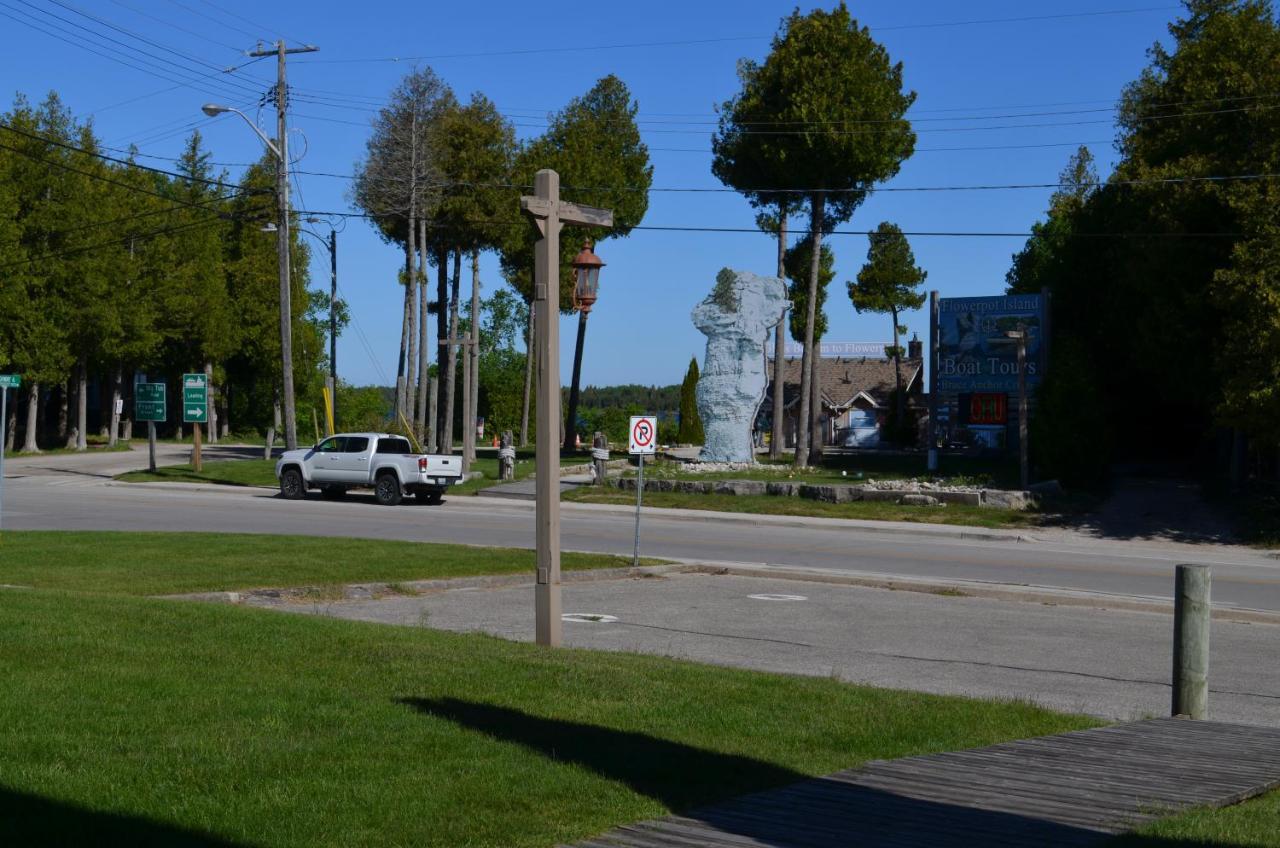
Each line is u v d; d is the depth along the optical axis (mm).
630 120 56344
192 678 8234
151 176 66062
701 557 21922
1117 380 41719
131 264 60375
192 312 65875
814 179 41062
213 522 26703
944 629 14125
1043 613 15711
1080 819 5672
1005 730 8055
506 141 44625
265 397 85562
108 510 29797
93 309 57156
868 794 6137
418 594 16141
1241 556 24000
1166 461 44531
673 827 5469
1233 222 29281
